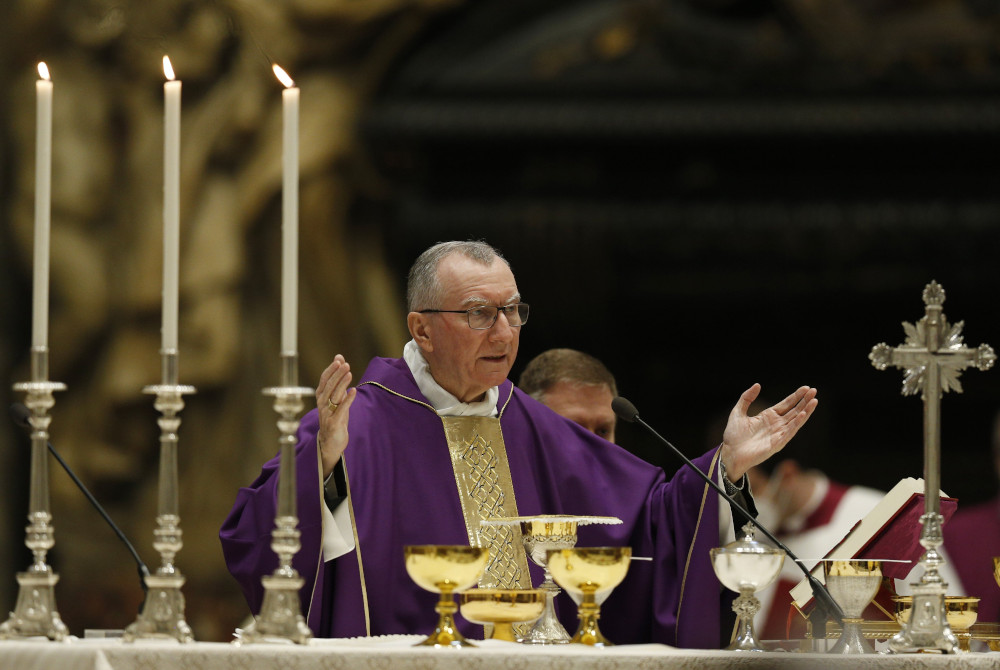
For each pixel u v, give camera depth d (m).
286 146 11.74
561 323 49.31
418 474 16.28
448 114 46.41
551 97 47.03
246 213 44.09
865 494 23.53
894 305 49.28
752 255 47.88
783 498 23.23
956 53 45.50
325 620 14.97
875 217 46.91
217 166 44.16
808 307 49.75
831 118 45.72
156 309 43.31
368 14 44.47
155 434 43.75
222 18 43.47
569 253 47.62
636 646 12.48
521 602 12.20
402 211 47.03
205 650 10.38
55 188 43.06
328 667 10.37
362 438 16.12
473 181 47.88
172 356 11.88
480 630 15.44
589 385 19.38
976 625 14.35
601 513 16.67
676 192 47.78
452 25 47.47
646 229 47.47
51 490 42.75
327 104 45.06
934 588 12.47
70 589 42.16
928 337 13.03
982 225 46.38
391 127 46.03
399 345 46.28
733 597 15.34
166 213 11.88
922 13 45.69
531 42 47.50
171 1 43.25
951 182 47.06
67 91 43.28
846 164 47.47
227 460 43.56
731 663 11.11
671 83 46.91
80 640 11.86
